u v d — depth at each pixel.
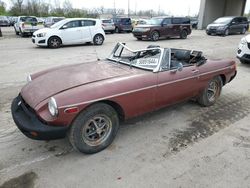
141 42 15.24
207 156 3.11
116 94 3.00
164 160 3.01
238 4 32.50
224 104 4.91
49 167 2.84
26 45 13.29
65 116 2.64
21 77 6.58
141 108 3.42
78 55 10.16
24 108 2.95
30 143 3.31
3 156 3.02
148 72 3.51
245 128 3.89
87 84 2.97
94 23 13.55
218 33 20.11
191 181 2.65
